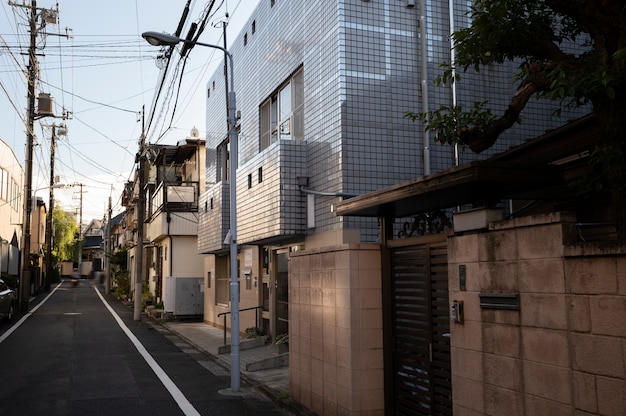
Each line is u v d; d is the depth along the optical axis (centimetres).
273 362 1203
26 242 2703
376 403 705
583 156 707
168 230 2639
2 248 3002
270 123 1478
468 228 530
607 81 405
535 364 443
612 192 451
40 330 1981
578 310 405
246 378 1106
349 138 1079
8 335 1828
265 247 1587
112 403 898
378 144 1095
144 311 2922
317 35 1187
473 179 524
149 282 3612
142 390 1001
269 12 1477
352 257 718
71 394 962
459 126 618
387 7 1132
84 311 2888
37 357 1371
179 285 2480
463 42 618
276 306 1448
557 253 426
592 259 396
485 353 502
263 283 1591
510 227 475
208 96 2133
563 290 419
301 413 809
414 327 668
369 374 707
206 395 968
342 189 1065
